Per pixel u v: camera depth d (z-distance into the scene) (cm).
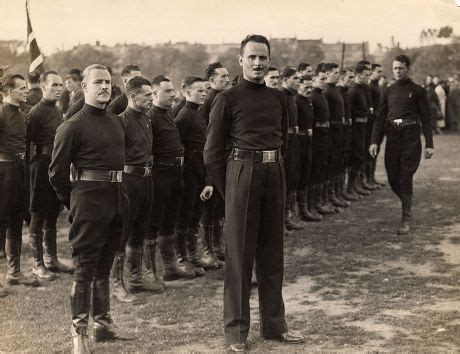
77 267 412
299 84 793
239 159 420
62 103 820
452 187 1052
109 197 419
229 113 423
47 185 607
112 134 426
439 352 396
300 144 805
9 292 560
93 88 418
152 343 430
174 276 604
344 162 948
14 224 579
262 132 420
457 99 1945
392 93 764
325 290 555
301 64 819
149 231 582
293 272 612
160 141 573
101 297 435
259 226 431
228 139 430
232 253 422
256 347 418
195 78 618
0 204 562
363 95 972
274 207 429
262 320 434
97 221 412
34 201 605
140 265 562
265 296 434
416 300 518
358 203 961
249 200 419
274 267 433
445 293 535
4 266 641
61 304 526
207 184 584
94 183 414
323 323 465
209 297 544
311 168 852
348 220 845
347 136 938
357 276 594
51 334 453
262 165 420
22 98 571
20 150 573
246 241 421
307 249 699
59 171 411
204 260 647
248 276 425
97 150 415
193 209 625
